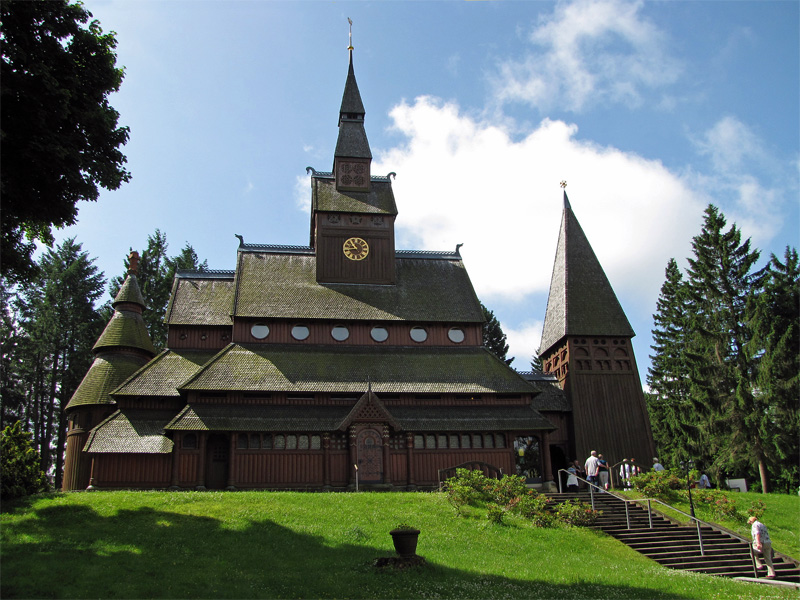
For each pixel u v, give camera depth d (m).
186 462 39.78
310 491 40.44
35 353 69.31
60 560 19.92
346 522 27.48
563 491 46.72
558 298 53.75
